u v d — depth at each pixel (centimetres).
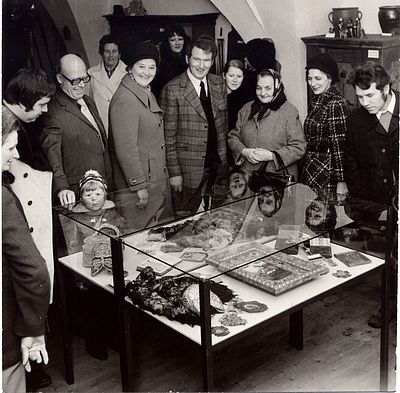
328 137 486
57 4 422
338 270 363
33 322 303
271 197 418
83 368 412
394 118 459
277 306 329
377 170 471
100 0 445
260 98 498
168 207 407
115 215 386
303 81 492
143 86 470
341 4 494
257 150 502
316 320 463
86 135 445
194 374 400
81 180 416
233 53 493
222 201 413
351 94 469
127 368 363
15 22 409
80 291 410
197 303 315
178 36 478
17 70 407
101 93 453
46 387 393
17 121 407
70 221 374
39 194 414
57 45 429
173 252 346
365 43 452
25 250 296
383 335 377
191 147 498
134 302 337
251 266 356
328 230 369
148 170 477
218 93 500
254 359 418
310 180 502
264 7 474
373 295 493
